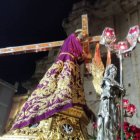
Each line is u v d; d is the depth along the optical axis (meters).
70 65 7.40
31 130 6.23
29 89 19.06
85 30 8.21
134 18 17.47
